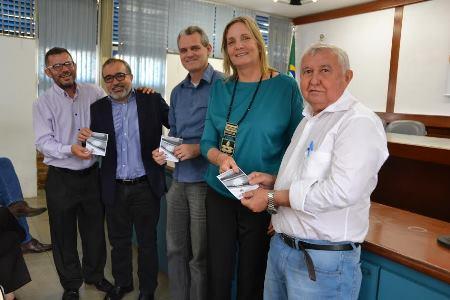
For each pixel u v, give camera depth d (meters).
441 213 2.30
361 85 6.51
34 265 2.90
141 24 5.63
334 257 1.16
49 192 2.26
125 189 2.20
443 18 5.36
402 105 5.95
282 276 1.32
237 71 1.66
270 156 1.56
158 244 2.84
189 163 1.97
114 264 2.38
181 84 2.06
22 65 4.70
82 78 5.26
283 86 1.56
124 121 2.16
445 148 2.20
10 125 4.71
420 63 5.67
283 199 1.22
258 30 1.60
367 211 1.20
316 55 1.20
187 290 2.17
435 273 1.14
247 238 1.61
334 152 1.12
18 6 4.68
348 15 6.55
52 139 2.23
